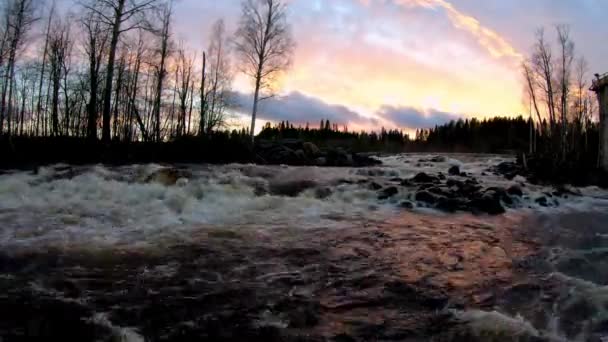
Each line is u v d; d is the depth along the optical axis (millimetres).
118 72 24625
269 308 4078
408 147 67688
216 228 7309
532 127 35281
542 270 5562
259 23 26125
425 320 3896
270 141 26031
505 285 4918
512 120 71000
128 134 21859
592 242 7414
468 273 5363
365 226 8031
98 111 22812
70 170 12227
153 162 16969
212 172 13812
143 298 4207
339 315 3971
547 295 4594
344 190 12109
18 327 3525
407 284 4871
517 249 6750
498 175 21281
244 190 10984
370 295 4496
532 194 13344
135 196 9266
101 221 7316
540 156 27734
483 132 73500
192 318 3814
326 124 82062
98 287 4445
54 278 4645
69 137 16516
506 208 11258
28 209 7820
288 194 11492
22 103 28016
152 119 25172
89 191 9484
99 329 3549
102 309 3924
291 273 5125
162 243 6211
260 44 26172
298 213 9055
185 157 18438
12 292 4211
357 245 6582
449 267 5609
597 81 23969
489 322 3828
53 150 15445
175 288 4496
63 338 3381
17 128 27750
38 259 5242
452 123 81812
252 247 6207
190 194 9883
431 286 4828
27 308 3877
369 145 63031
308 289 4613
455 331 3666
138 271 4980
